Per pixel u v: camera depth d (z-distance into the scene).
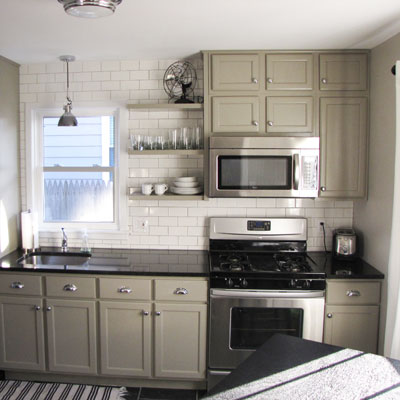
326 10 2.21
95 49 3.00
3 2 2.08
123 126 3.41
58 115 3.52
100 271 2.84
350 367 1.59
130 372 2.92
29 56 3.19
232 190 2.99
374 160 2.94
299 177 2.97
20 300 2.94
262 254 3.34
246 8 2.17
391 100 2.67
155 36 2.68
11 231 3.39
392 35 2.64
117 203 3.52
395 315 2.40
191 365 2.88
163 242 3.48
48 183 3.61
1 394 2.89
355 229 3.33
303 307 2.77
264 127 3.04
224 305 2.78
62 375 3.04
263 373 1.55
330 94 3.01
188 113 3.38
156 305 2.84
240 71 3.01
